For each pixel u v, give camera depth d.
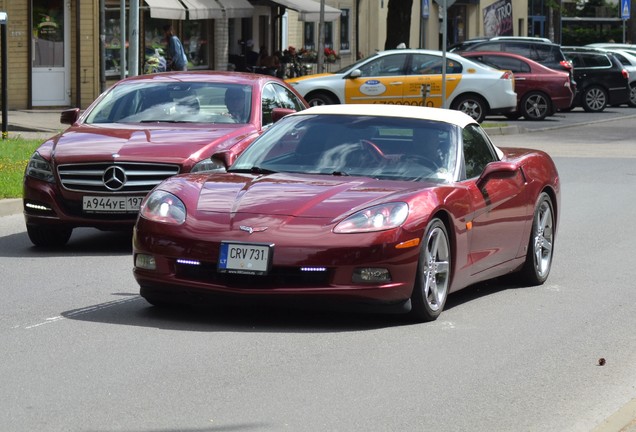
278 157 15.88
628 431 10.12
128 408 10.67
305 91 50.38
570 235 23.25
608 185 32.06
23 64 50.47
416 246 14.12
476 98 51.47
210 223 14.08
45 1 51.03
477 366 12.63
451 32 95.00
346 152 15.76
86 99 52.44
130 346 13.12
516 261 17.17
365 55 81.94
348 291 13.79
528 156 17.88
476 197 15.59
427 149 15.76
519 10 107.38
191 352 12.88
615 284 18.09
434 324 14.63
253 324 14.35
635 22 106.50
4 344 13.21
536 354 13.32
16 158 31.22
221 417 10.45
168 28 52.25
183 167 19.89
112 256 19.92
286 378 11.84
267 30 69.25
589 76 68.00
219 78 23.05
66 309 15.24
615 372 12.62
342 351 13.07
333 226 13.89
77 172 20.00
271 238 13.80
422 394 11.41
